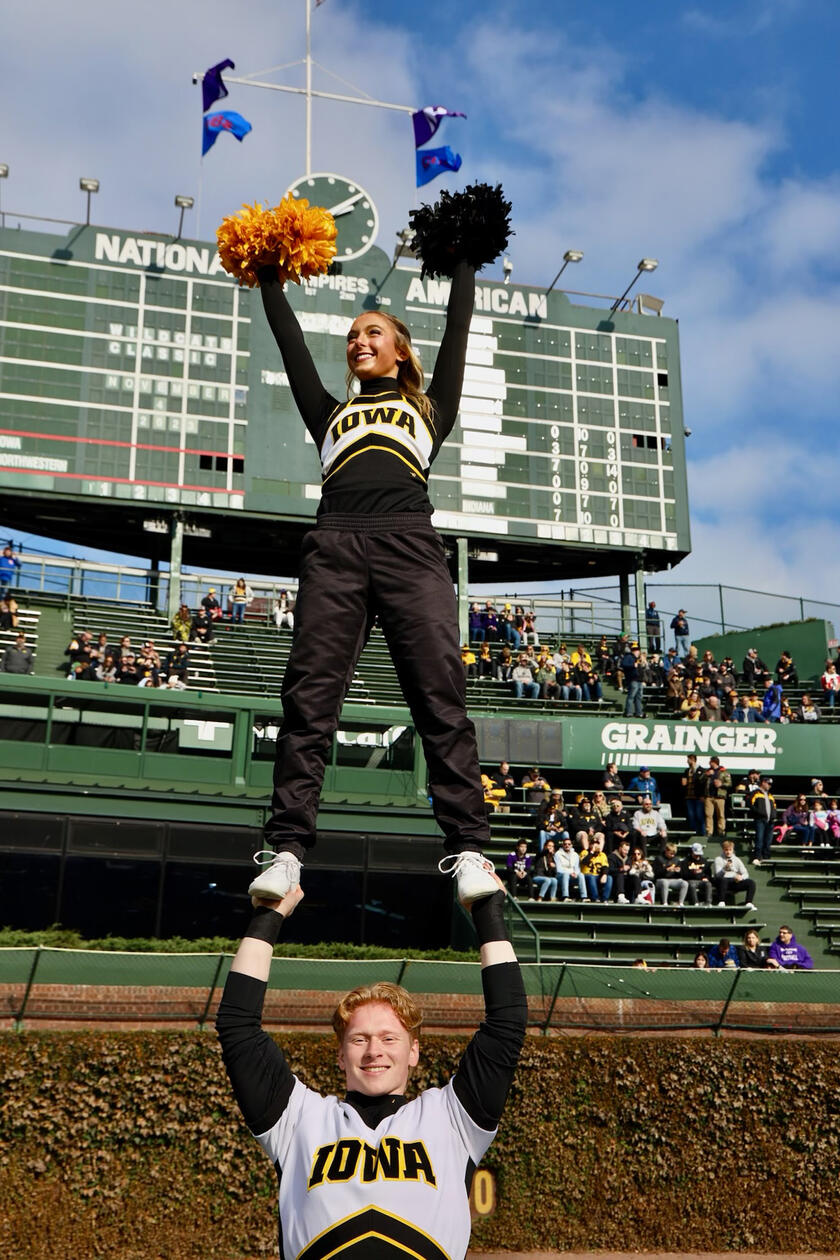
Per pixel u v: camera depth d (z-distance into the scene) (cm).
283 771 324
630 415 3341
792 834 2567
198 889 2244
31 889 2148
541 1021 1547
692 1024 1580
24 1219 1194
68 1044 1245
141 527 3189
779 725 2877
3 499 2945
